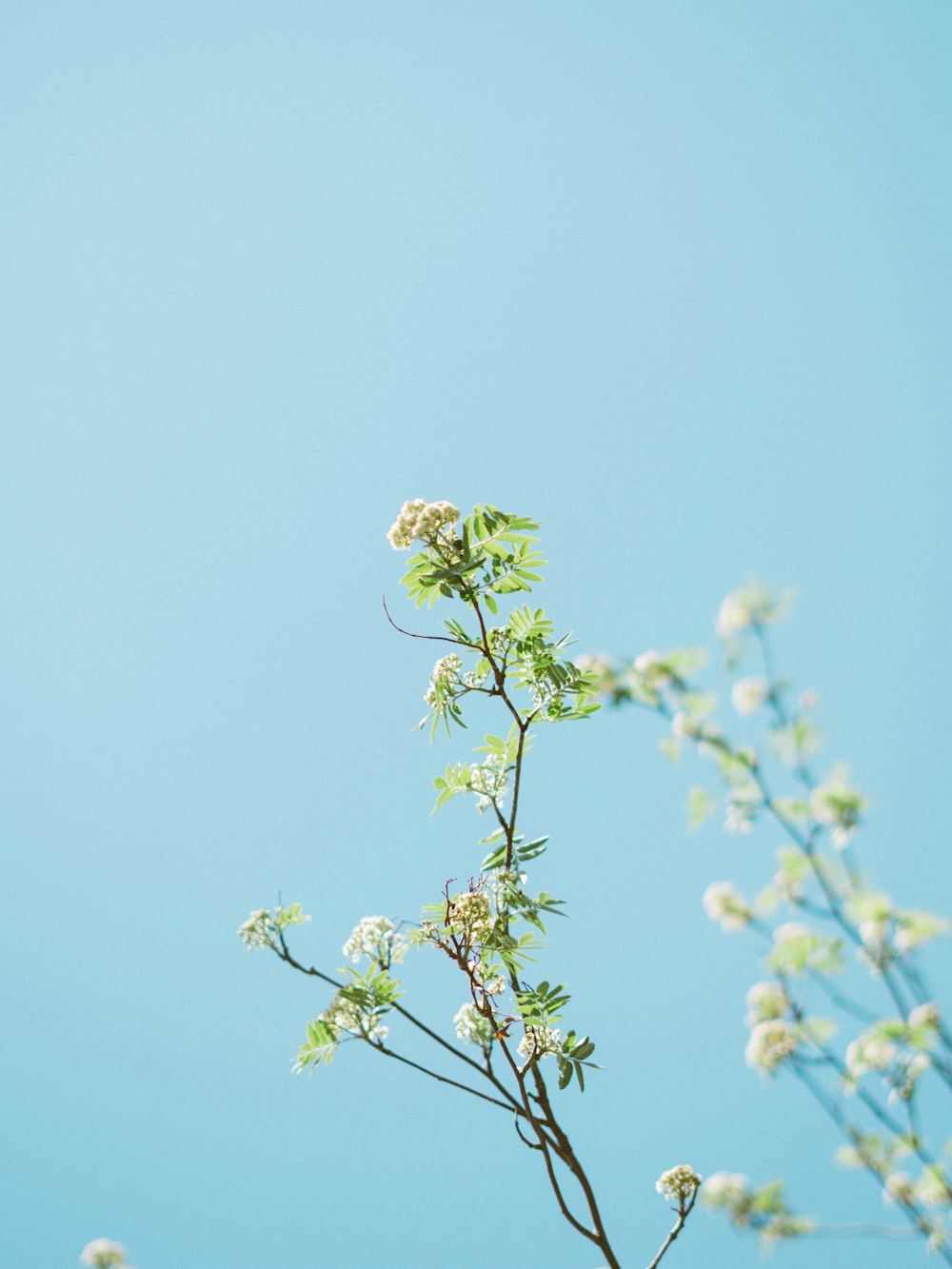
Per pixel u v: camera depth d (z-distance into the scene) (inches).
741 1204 67.0
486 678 84.5
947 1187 66.1
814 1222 66.7
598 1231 75.8
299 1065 78.4
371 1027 78.3
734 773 67.9
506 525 82.7
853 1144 67.2
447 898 80.6
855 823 67.2
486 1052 78.5
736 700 67.9
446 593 82.2
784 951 67.6
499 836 83.3
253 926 78.5
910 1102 66.7
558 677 82.1
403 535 82.3
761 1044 67.4
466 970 79.7
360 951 79.4
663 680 68.6
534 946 80.4
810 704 67.7
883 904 66.8
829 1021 67.5
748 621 68.2
